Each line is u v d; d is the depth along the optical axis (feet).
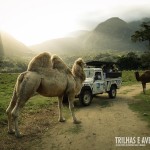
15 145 24.84
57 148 24.09
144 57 238.48
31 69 28.94
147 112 39.50
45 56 30.01
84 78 36.32
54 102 49.49
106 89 54.08
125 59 247.29
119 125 31.71
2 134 28.12
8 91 67.51
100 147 23.99
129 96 59.77
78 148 23.95
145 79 62.64
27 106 44.47
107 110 42.04
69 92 33.32
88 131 29.32
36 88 28.25
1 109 39.65
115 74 57.93
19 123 32.76
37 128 30.73
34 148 24.14
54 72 30.89
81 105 46.85
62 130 29.91
